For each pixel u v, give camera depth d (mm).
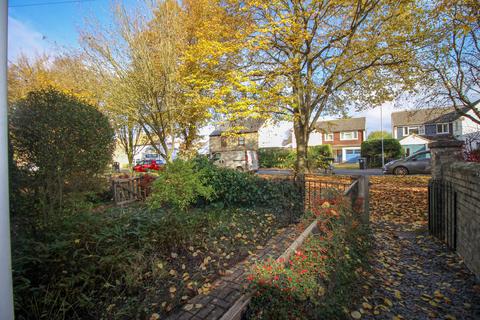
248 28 8406
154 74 10438
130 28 9883
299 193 5383
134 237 2791
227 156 18562
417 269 3348
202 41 9008
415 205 6555
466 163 3477
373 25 8133
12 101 3242
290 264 2031
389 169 13680
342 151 33969
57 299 1963
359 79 9680
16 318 1754
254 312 1704
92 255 2271
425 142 26844
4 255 975
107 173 4430
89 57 10172
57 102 3482
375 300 2645
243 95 9445
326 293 2078
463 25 6559
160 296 2340
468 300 2602
